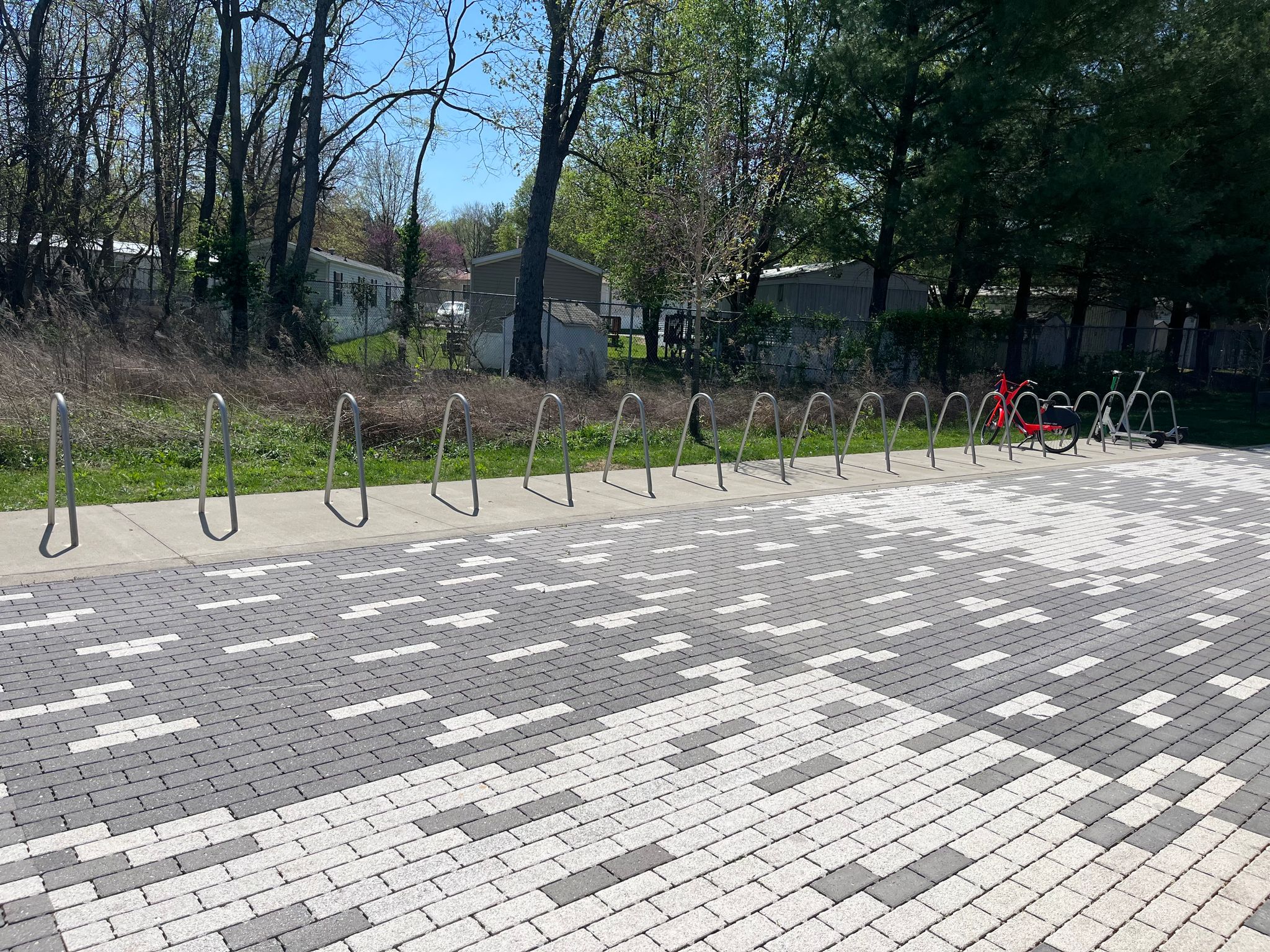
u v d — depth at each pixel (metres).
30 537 7.21
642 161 29.22
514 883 3.22
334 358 19.20
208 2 25.25
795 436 16.78
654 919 3.06
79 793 3.65
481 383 15.34
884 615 6.69
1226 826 3.88
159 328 17.58
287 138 25.30
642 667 5.36
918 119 23.83
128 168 24.44
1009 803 3.99
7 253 18.98
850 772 4.21
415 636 5.65
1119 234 24.94
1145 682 5.60
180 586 6.37
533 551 7.91
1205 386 31.56
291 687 4.80
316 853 3.34
